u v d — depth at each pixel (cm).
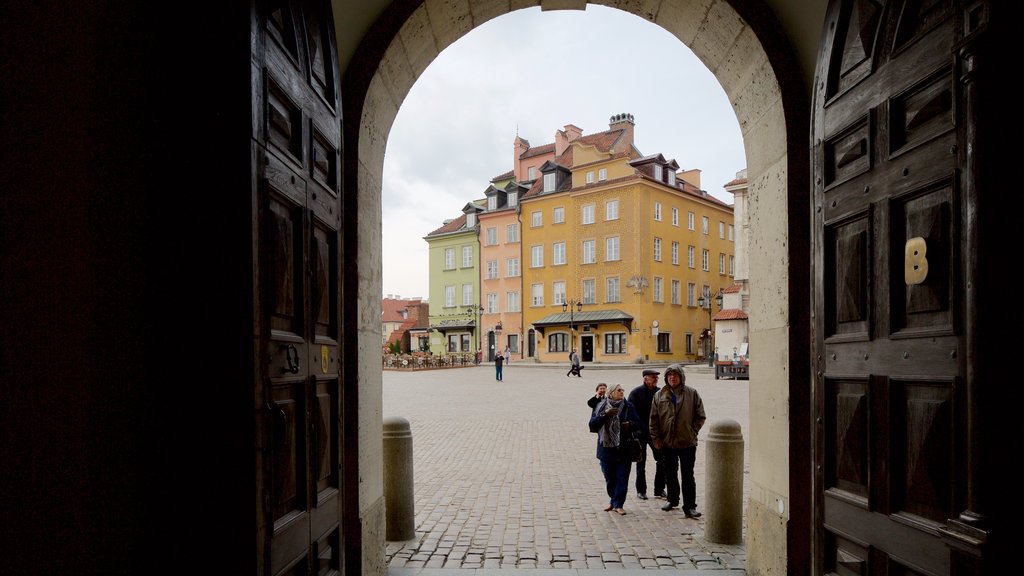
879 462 264
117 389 205
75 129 204
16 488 197
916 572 237
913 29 255
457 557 512
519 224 5338
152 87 210
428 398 2092
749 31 414
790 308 395
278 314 238
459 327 5706
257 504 209
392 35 415
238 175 209
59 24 204
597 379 3075
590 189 4834
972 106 207
